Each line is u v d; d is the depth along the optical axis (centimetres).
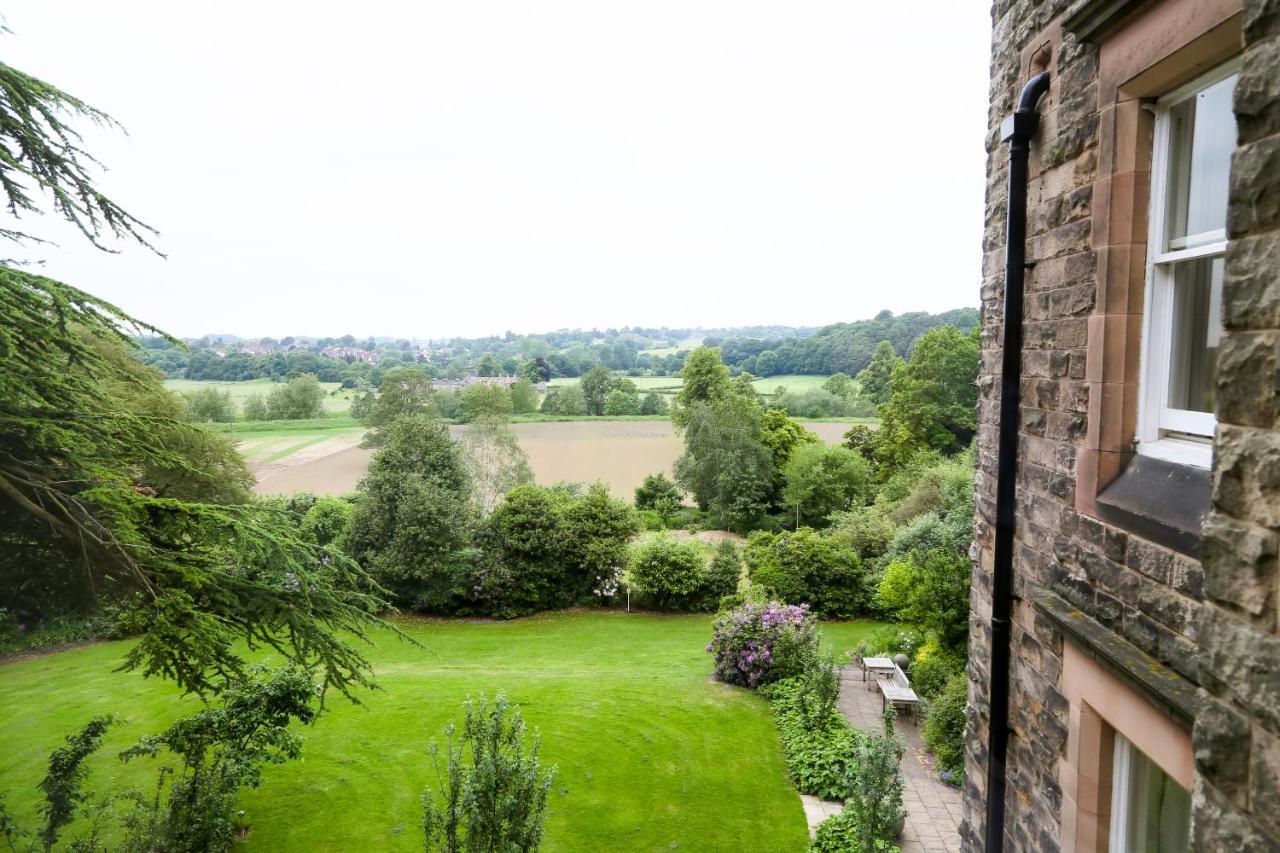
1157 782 306
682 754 1141
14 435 766
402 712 1289
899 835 917
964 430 3791
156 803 802
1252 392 158
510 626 2003
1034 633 382
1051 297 369
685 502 4075
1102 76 319
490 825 664
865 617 2056
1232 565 161
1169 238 303
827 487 3462
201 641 740
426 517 2017
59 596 855
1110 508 308
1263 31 157
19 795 998
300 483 3753
